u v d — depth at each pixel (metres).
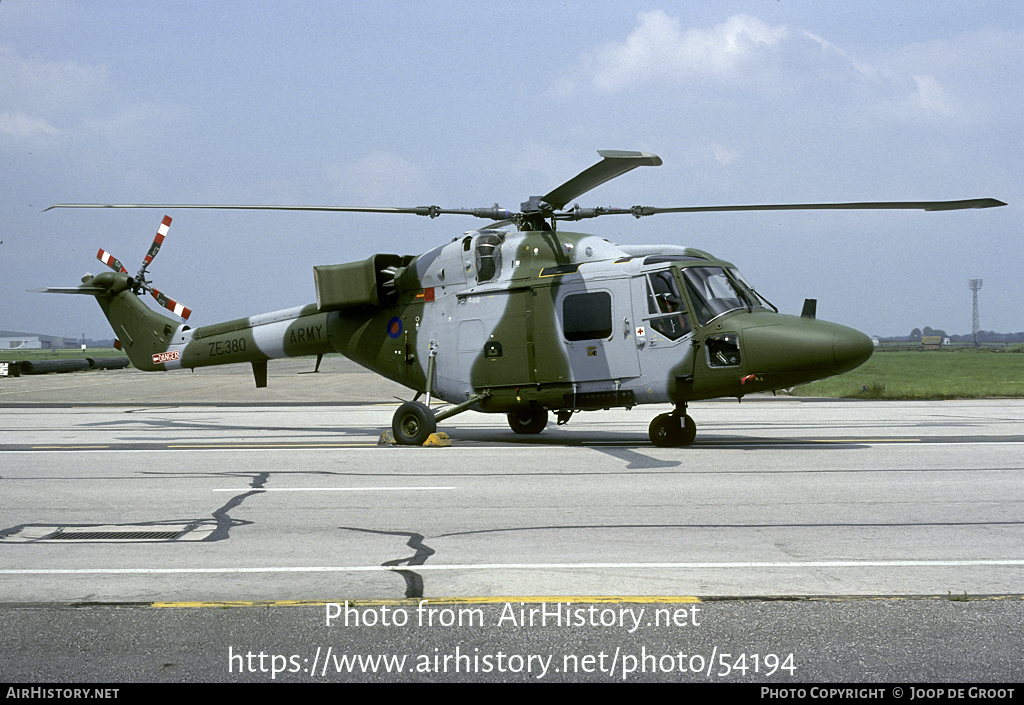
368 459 12.94
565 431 18.05
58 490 10.23
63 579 6.13
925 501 9.04
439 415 15.27
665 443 14.56
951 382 41.44
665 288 14.01
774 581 5.94
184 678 4.41
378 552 6.95
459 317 15.81
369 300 16.66
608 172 12.94
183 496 9.77
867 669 4.46
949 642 4.79
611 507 8.84
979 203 12.54
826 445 14.24
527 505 8.99
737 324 13.55
